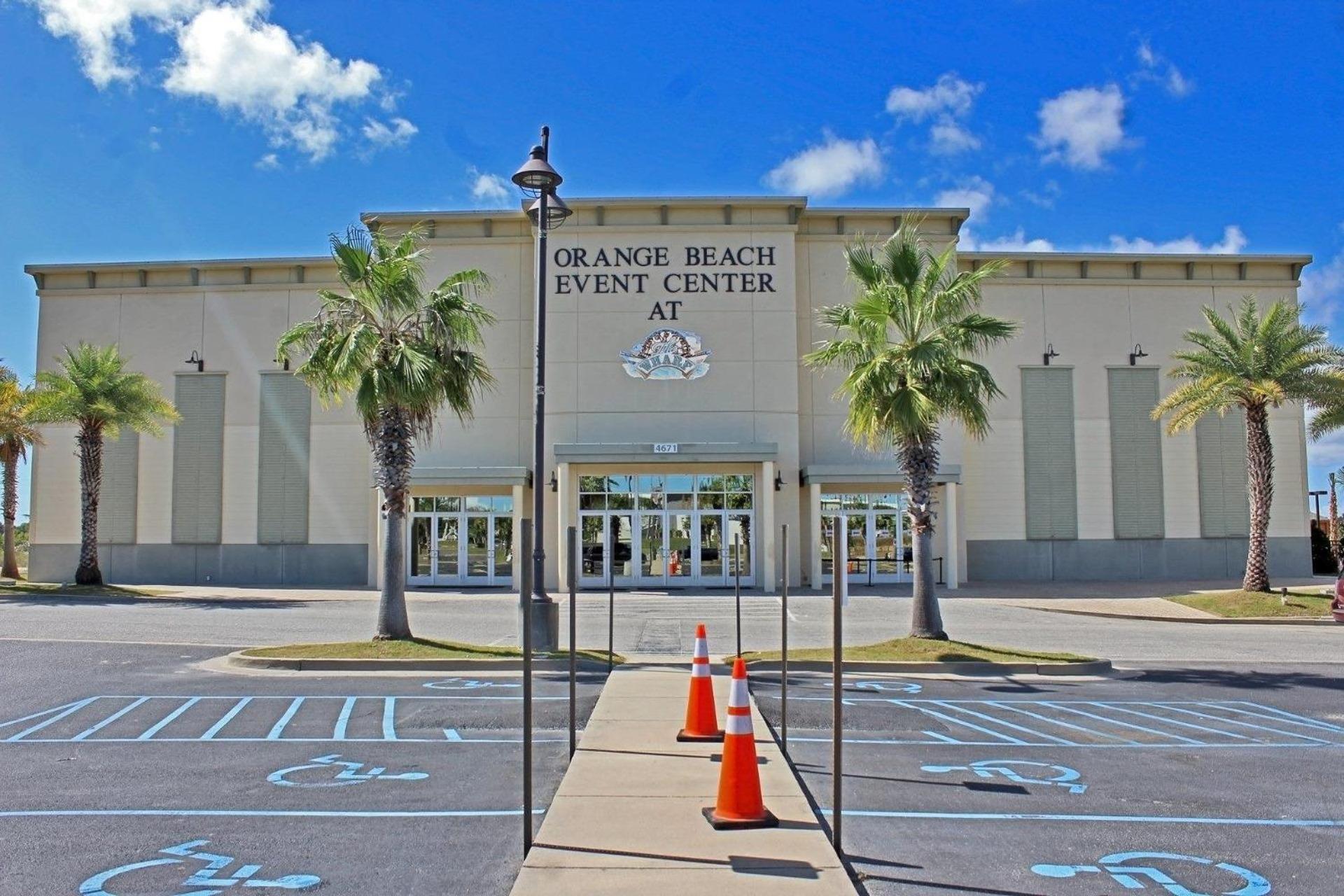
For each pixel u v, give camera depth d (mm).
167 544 32594
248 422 32812
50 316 33344
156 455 32875
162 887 5543
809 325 32281
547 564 30641
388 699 11453
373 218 31594
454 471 30531
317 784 7754
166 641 17109
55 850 6176
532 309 31828
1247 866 6082
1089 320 33406
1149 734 10117
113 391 29266
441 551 31594
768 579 29625
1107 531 32906
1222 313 33562
